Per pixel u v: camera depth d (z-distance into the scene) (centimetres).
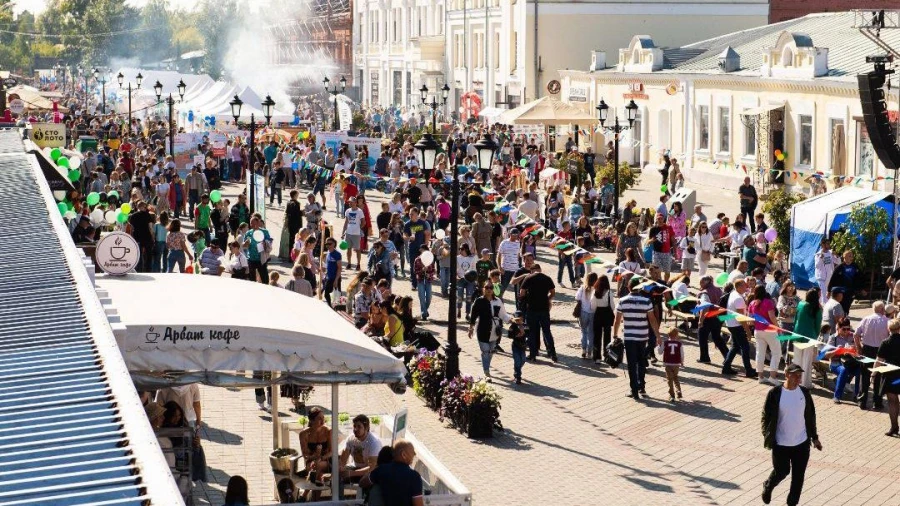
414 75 10431
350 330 1536
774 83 5175
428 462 1609
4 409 789
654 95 6256
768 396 1667
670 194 5106
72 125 6762
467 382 2119
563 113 5447
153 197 4456
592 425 2130
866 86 3206
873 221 3195
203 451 1756
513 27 8181
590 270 3472
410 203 4103
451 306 2186
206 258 2920
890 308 2244
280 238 3991
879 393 2230
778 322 2436
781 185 5162
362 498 1525
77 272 1219
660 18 7875
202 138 5759
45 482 661
